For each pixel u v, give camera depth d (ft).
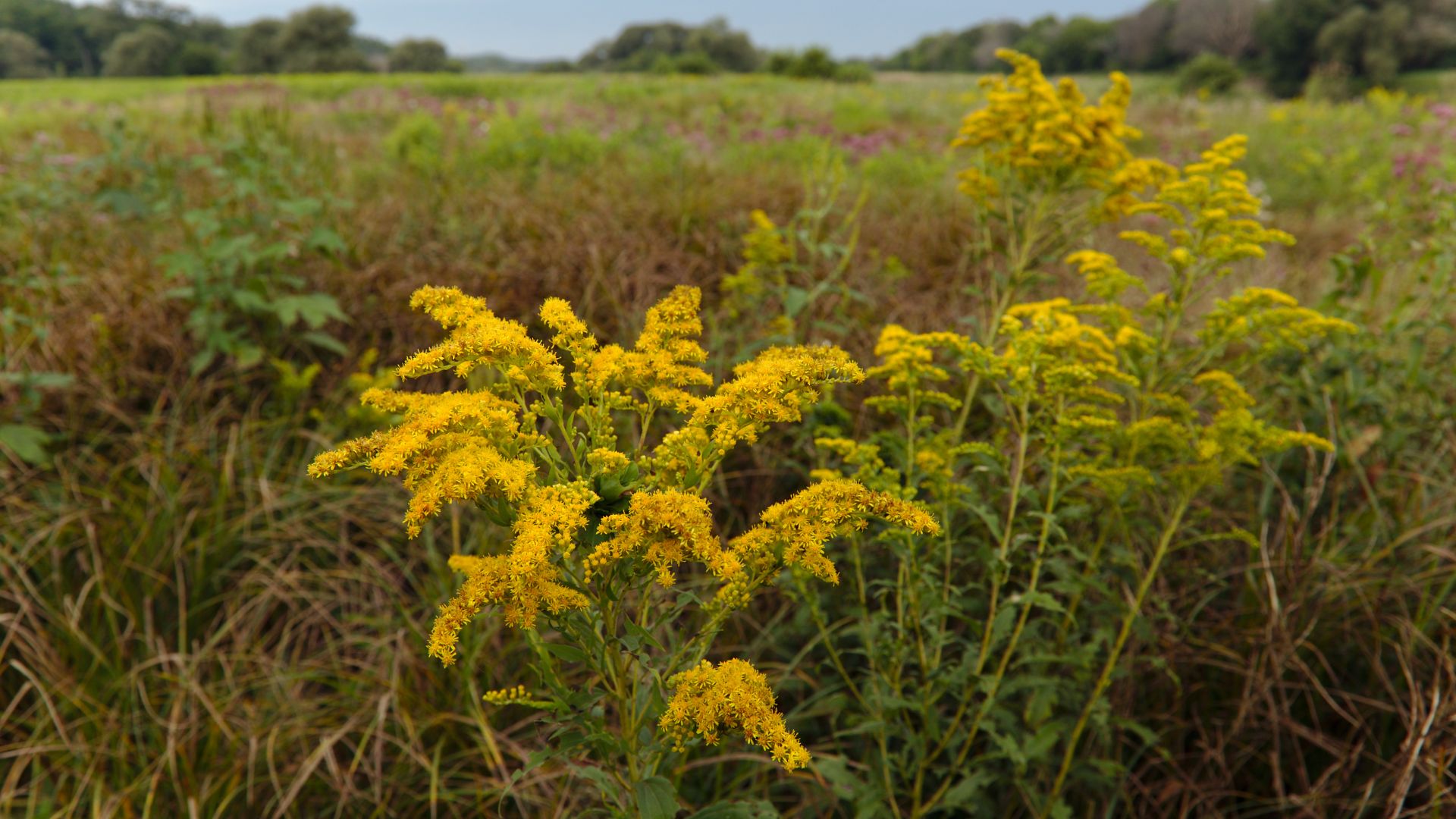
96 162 16.31
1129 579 8.53
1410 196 15.85
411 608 9.62
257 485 10.58
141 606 9.43
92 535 9.37
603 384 4.64
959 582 8.64
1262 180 28.50
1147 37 197.06
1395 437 9.39
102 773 8.16
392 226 16.21
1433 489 9.79
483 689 8.65
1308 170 28.50
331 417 11.69
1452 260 9.68
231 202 15.49
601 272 13.79
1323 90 55.21
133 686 8.65
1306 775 7.90
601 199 17.99
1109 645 8.00
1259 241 8.36
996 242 16.31
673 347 4.93
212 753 8.24
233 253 12.13
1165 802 8.00
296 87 67.41
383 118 40.96
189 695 8.72
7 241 15.05
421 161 22.06
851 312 13.56
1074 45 213.25
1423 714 7.65
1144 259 14.82
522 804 8.04
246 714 8.75
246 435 11.07
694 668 4.48
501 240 15.71
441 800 8.09
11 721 8.75
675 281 14.37
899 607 7.02
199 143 23.31
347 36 210.38
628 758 4.86
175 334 12.41
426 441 4.32
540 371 4.52
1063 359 7.71
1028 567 7.20
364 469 10.46
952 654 8.45
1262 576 8.81
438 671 8.80
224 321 12.63
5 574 9.02
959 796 6.84
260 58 208.85
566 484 4.38
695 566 9.40
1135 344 7.90
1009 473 7.85
